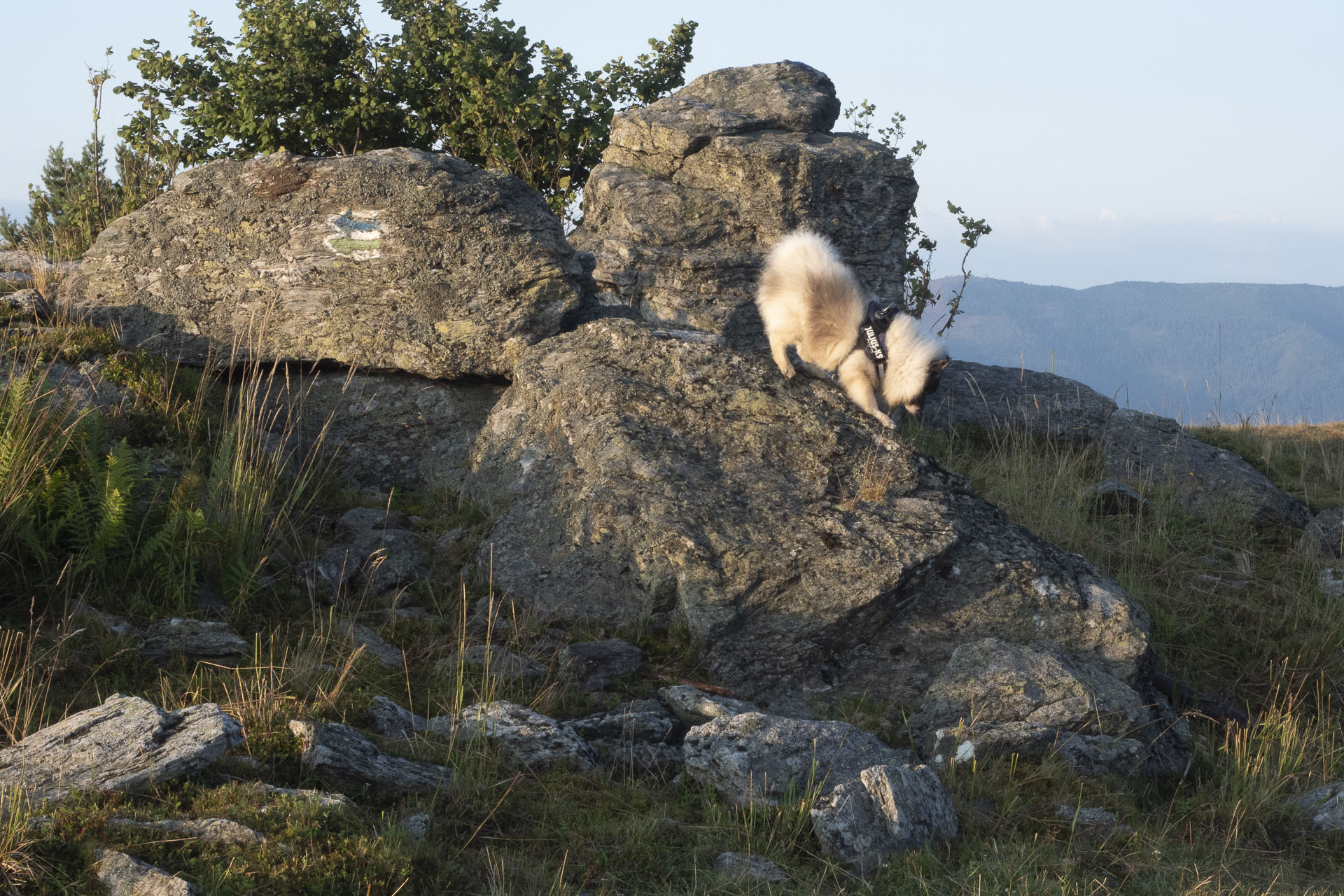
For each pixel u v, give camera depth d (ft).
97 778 11.83
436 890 11.33
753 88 38.99
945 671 19.10
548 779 14.62
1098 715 18.22
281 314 27.86
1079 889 13.52
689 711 17.38
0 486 17.49
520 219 29.30
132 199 42.78
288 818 11.47
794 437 23.25
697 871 12.74
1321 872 15.99
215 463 21.11
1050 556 22.29
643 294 33.96
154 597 17.97
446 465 26.35
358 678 16.60
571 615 20.40
